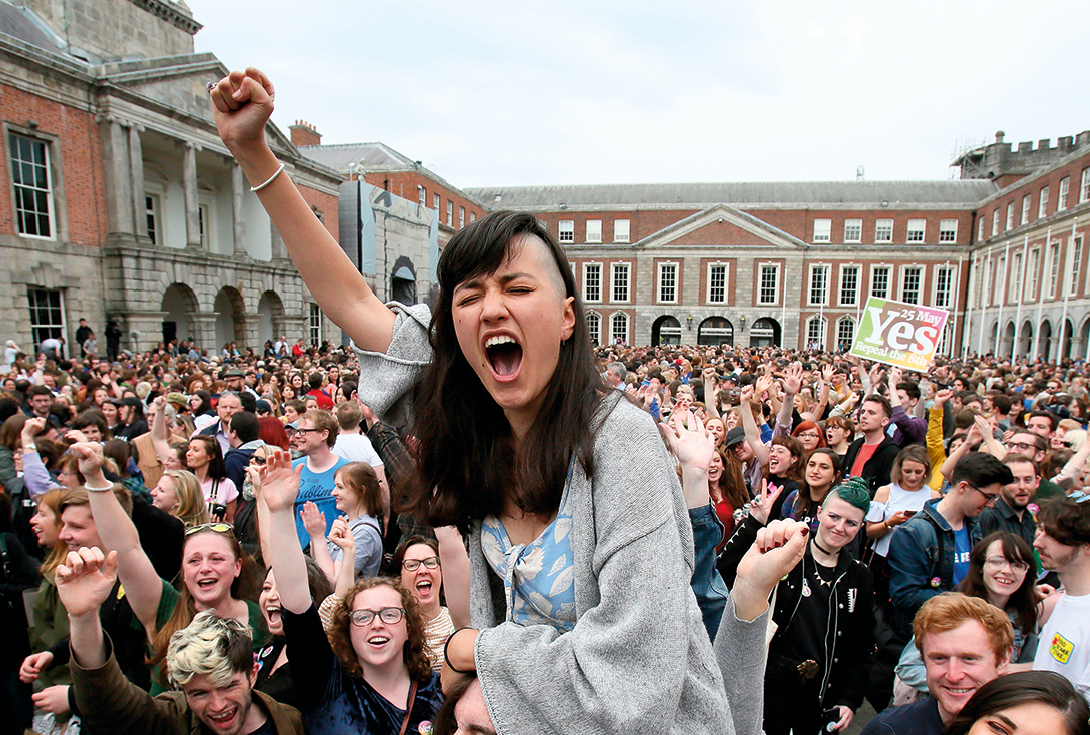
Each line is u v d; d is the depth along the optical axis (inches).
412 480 52.9
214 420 287.1
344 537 119.4
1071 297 1132.5
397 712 99.3
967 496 141.9
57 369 438.6
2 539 147.1
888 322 343.3
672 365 636.7
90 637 83.8
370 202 1127.6
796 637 122.6
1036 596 119.2
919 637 91.3
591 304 1784.0
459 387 48.8
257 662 111.8
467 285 43.3
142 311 728.3
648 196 1926.7
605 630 37.1
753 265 1669.5
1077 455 203.3
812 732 122.6
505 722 37.0
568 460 42.7
